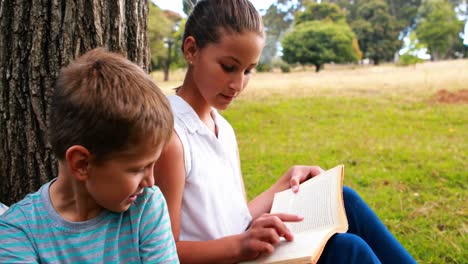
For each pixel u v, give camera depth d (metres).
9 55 1.89
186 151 1.63
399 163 5.32
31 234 1.23
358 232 1.87
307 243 1.47
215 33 1.63
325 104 10.16
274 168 5.31
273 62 24.66
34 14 1.87
